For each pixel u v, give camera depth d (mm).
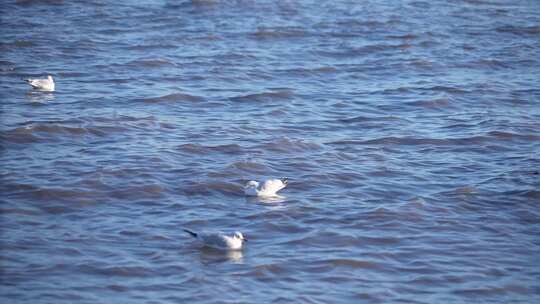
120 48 43906
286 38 47250
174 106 34625
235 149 29297
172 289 19531
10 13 50375
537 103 36188
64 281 19703
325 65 41906
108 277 20016
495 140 31094
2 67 39688
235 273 20391
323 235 22672
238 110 34375
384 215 24047
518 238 22906
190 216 23766
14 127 30391
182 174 26844
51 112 32781
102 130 30844
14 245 21438
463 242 22547
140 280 19922
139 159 27859
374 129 32344
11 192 24766
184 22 50031
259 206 24531
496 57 44062
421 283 20281
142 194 25141
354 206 24734
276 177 26984
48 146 29109
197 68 40656
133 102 34750
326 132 31812
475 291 19938
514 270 21047
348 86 38625
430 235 22922
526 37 48812
